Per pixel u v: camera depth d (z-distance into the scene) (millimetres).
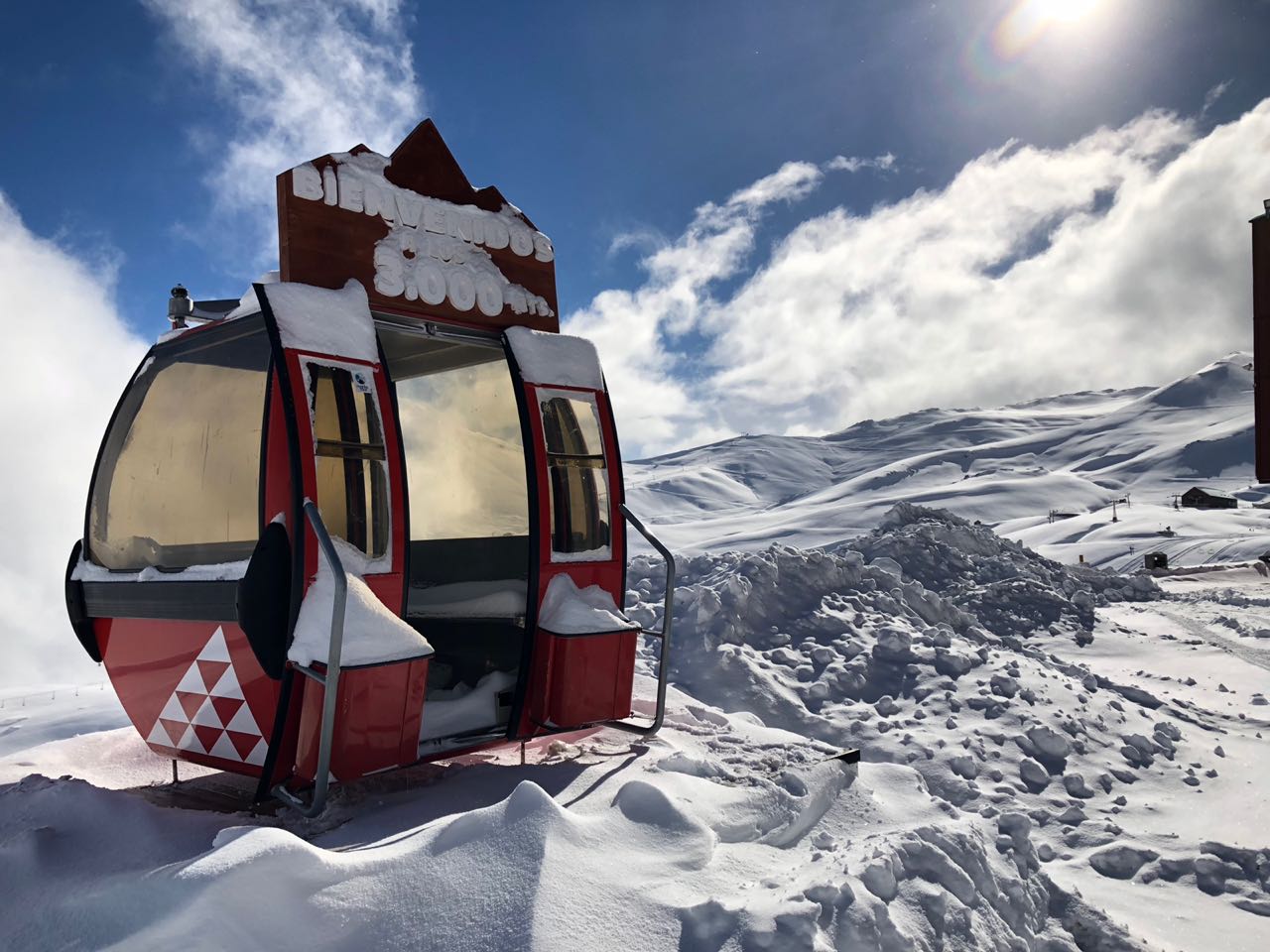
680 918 2914
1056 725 7414
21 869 3176
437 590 5316
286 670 3791
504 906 2814
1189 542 92250
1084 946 4207
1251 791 6570
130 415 4789
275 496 3879
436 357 5758
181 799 4395
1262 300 21750
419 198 4867
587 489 5117
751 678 8172
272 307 4031
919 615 10766
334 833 3607
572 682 4617
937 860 3668
